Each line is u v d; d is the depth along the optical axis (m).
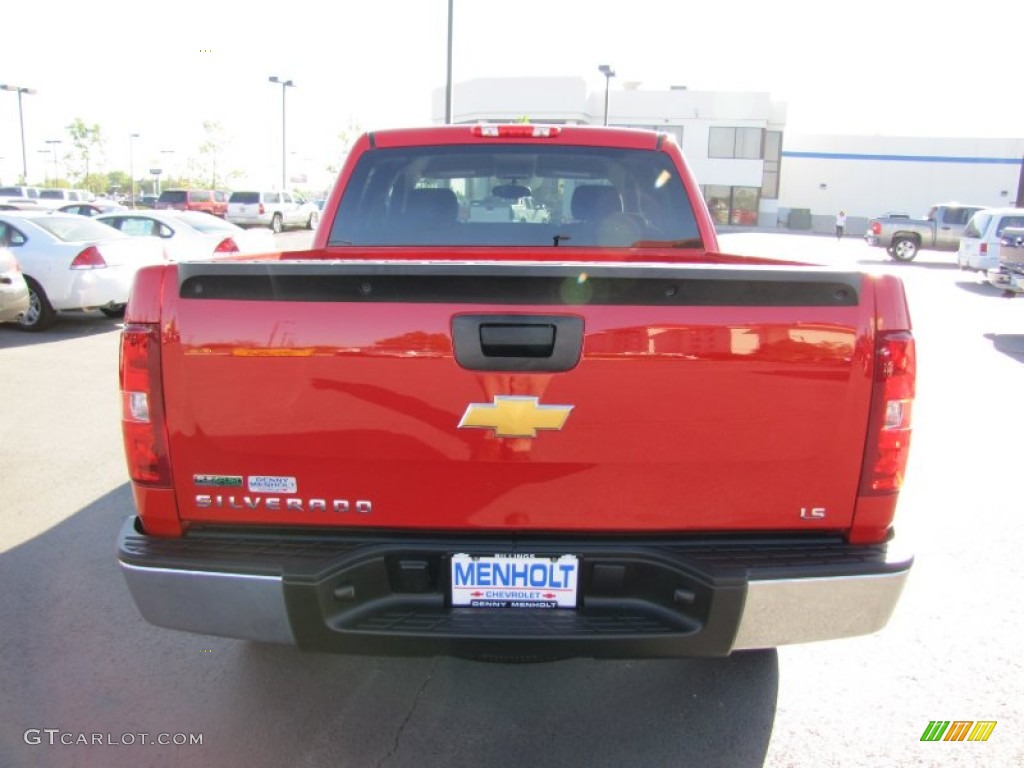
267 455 2.34
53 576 4.10
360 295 2.25
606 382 2.26
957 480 5.58
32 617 3.69
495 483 2.33
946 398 8.08
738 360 2.26
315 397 2.29
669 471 2.32
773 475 2.33
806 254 29.72
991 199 49.28
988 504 5.13
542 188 4.22
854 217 51.50
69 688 3.14
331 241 4.18
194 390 2.31
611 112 47.66
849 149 51.06
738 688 3.17
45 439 6.34
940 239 28.05
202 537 2.44
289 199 40.88
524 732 2.88
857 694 3.13
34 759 2.72
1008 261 14.41
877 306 2.28
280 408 2.30
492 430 2.29
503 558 2.35
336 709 3.02
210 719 2.96
